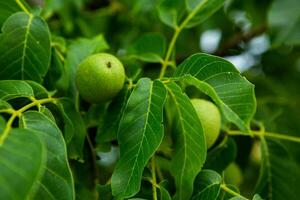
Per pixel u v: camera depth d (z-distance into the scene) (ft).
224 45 3.46
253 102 2.19
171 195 2.39
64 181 1.94
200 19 2.62
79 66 2.35
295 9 2.64
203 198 2.23
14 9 2.40
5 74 2.31
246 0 3.27
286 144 2.94
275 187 2.59
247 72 3.38
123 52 2.99
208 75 2.20
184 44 3.48
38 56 2.32
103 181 2.75
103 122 2.35
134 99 2.19
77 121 2.29
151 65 2.81
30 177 1.73
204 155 2.20
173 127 2.32
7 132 1.83
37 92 2.25
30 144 1.80
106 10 3.41
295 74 3.60
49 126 2.01
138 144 2.15
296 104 3.27
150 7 3.27
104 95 2.34
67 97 2.34
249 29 3.51
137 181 2.12
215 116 2.39
